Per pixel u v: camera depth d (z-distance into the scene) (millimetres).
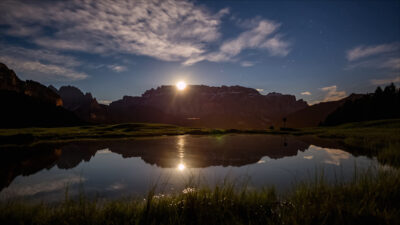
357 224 4621
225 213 5801
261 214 5766
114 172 14023
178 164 16688
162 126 77750
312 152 23016
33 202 8367
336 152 22469
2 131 54938
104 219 5410
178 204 6352
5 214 5625
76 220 5410
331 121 113938
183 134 54906
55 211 6125
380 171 8273
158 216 5707
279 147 27984
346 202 5777
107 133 48969
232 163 17047
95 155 21625
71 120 136000
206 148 26969
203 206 6090
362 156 19078
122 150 25125
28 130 59500
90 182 11609
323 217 5047
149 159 19094
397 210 5141
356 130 52188
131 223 5246
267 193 7520
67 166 16203
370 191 6328
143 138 42531
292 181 11125
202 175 13008
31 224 5328
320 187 7285
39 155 21609
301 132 62062
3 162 18172
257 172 13609
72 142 34531
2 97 120500
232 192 7117
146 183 11281
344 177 11445
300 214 5133
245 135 53188
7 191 10047
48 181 11906
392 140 23938
